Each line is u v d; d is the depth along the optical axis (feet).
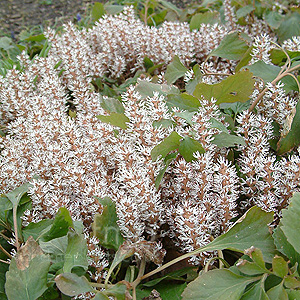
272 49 1.99
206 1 3.26
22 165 1.58
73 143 1.48
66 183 1.45
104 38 2.32
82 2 4.12
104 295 1.01
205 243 1.22
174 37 2.35
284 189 1.37
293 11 2.66
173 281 1.32
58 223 1.26
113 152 1.49
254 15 2.88
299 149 1.40
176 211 1.24
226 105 1.85
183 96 1.61
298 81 1.63
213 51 2.14
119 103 1.82
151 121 1.51
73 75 2.11
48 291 1.20
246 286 1.10
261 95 1.65
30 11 4.03
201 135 1.38
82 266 1.12
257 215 1.16
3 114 2.05
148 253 1.19
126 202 1.21
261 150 1.41
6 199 1.45
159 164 1.40
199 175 1.32
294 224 1.06
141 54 2.31
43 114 1.82
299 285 0.98
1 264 1.36
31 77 2.18
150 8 3.38
